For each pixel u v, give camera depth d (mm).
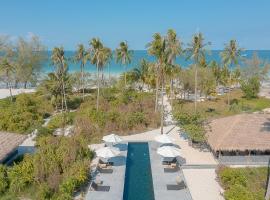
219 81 77062
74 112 55531
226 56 61375
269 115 36594
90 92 77500
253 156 33094
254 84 70188
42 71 93250
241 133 33906
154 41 41406
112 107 55219
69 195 24938
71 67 151875
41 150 33031
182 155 35688
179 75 67562
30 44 87875
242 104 62594
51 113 56906
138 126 45438
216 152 34031
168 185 27547
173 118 48938
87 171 29516
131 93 66688
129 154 36719
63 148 32875
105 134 42875
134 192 27203
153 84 66750
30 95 64125
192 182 28891
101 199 25344
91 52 57750
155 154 35750
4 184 27094
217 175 29891
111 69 152625
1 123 45469
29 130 44562
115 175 30031
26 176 27797
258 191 26859
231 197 24016
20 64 85625
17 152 36312
